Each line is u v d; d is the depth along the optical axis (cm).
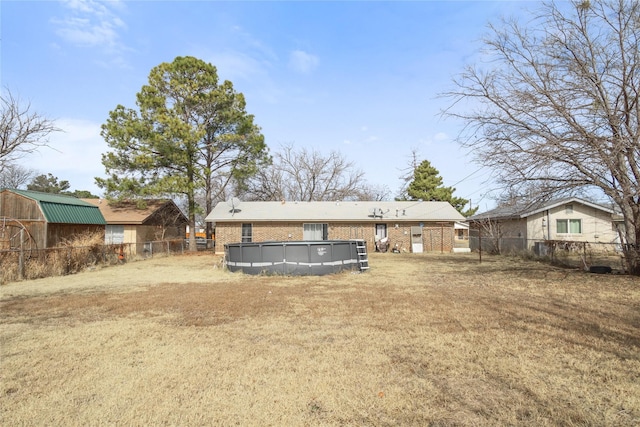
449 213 2734
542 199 1241
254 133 2791
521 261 1819
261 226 2620
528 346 498
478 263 1747
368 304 796
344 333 574
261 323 642
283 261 1355
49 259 1384
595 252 1898
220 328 611
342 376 407
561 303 791
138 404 349
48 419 323
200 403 351
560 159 1093
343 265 1395
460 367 429
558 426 305
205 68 2612
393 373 415
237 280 1228
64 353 489
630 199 1161
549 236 2334
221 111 2650
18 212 1830
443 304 787
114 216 2662
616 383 380
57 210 1909
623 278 1159
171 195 2650
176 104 2583
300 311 735
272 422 317
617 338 531
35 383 396
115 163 2458
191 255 2434
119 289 1042
